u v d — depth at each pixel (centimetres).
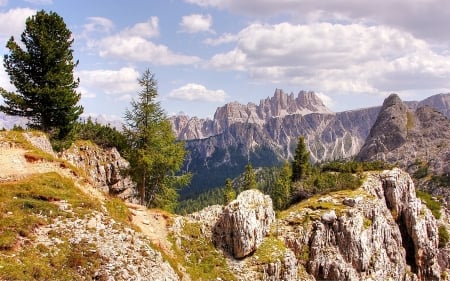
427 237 7038
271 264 4744
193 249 4544
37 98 4966
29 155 3938
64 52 5162
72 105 5234
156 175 5506
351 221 5638
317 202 6178
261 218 5247
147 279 2933
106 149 7131
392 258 6162
